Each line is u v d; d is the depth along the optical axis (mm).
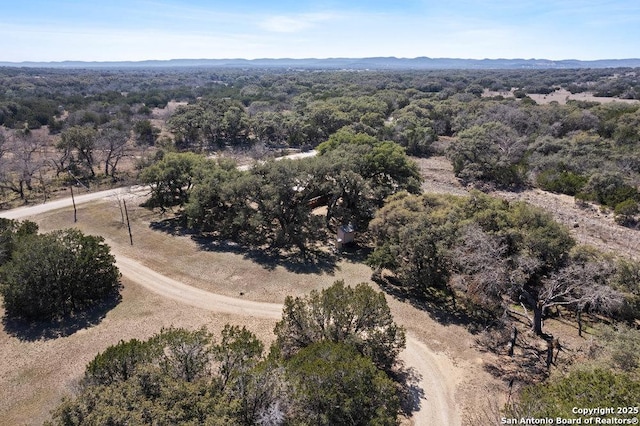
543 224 38312
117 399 15906
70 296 34219
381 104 125500
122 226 51344
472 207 40750
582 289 29703
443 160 89875
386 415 19109
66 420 15336
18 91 171500
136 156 88062
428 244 34656
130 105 145875
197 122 98938
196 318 33188
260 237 49000
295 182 46500
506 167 72812
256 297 36406
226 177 49125
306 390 18922
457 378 26984
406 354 29250
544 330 32312
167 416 15172
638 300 32656
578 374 18906
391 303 35875
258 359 21844
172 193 53219
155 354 20156
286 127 102375
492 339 31000
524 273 33844
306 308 27719
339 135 70688
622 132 79562
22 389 25531
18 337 30656
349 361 20750
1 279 33438
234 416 16625
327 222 50312
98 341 30219
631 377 18906
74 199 61312
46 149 88750
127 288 37438
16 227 42188
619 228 53094
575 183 65750
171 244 46688
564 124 94500
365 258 44812
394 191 51656
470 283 32312
